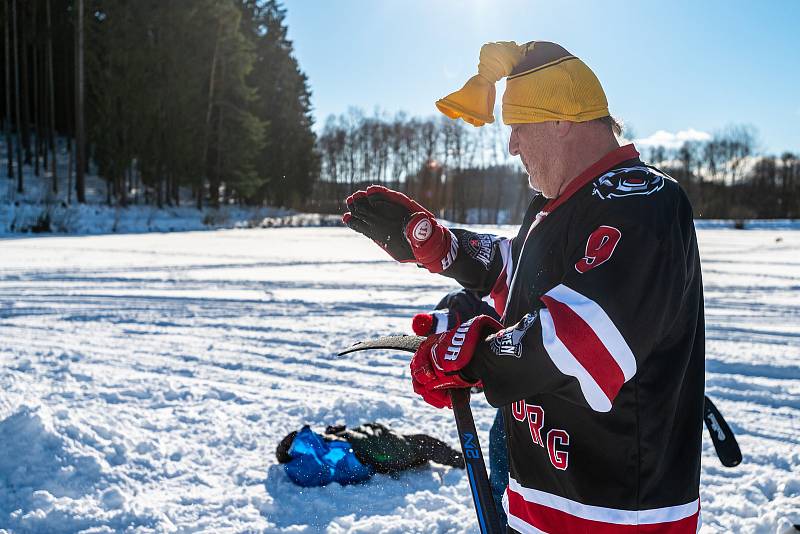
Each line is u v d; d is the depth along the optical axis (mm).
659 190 1370
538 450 1508
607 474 1417
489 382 1396
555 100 1438
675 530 1427
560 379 1293
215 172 40281
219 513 2949
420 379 1560
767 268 14125
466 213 63562
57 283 10633
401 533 2801
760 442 3824
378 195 2016
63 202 28641
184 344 6367
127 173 41719
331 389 4840
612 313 1256
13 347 6176
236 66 40375
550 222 1498
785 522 2740
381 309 8492
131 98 34000
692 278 1429
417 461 3424
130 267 13188
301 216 41000
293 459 3326
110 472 3176
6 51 36094
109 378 4980
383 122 68062
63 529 2754
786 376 5207
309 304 8844
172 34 36062
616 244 1300
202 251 17500
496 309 2008
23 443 3193
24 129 39188
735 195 69625
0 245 18078
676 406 1431
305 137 52875
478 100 1500
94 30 37125
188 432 3881
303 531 2805
